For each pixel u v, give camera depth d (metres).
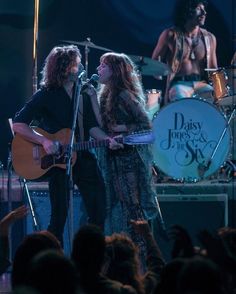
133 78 9.21
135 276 6.07
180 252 5.54
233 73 12.58
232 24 14.41
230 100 12.02
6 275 9.88
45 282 4.18
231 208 10.60
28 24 14.54
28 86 14.46
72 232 8.77
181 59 14.26
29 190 10.33
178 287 4.21
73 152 8.91
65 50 8.97
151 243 6.39
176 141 10.73
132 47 14.57
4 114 14.38
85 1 14.55
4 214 10.54
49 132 8.98
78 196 10.13
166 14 14.45
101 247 5.51
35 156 9.00
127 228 9.09
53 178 8.95
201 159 10.73
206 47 14.30
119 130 9.05
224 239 5.93
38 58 14.48
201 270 4.14
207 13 14.44
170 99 14.05
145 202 9.13
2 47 14.48
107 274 6.07
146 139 8.81
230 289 5.04
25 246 5.57
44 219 10.30
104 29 14.59
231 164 11.47
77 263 5.48
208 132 10.73
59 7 14.50
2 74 14.45
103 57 9.23
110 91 9.14
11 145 9.20
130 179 9.04
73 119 8.77
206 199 10.38
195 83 13.70
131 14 14.55
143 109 9.12
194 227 10.39
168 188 10.66
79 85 8.78
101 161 9.10
